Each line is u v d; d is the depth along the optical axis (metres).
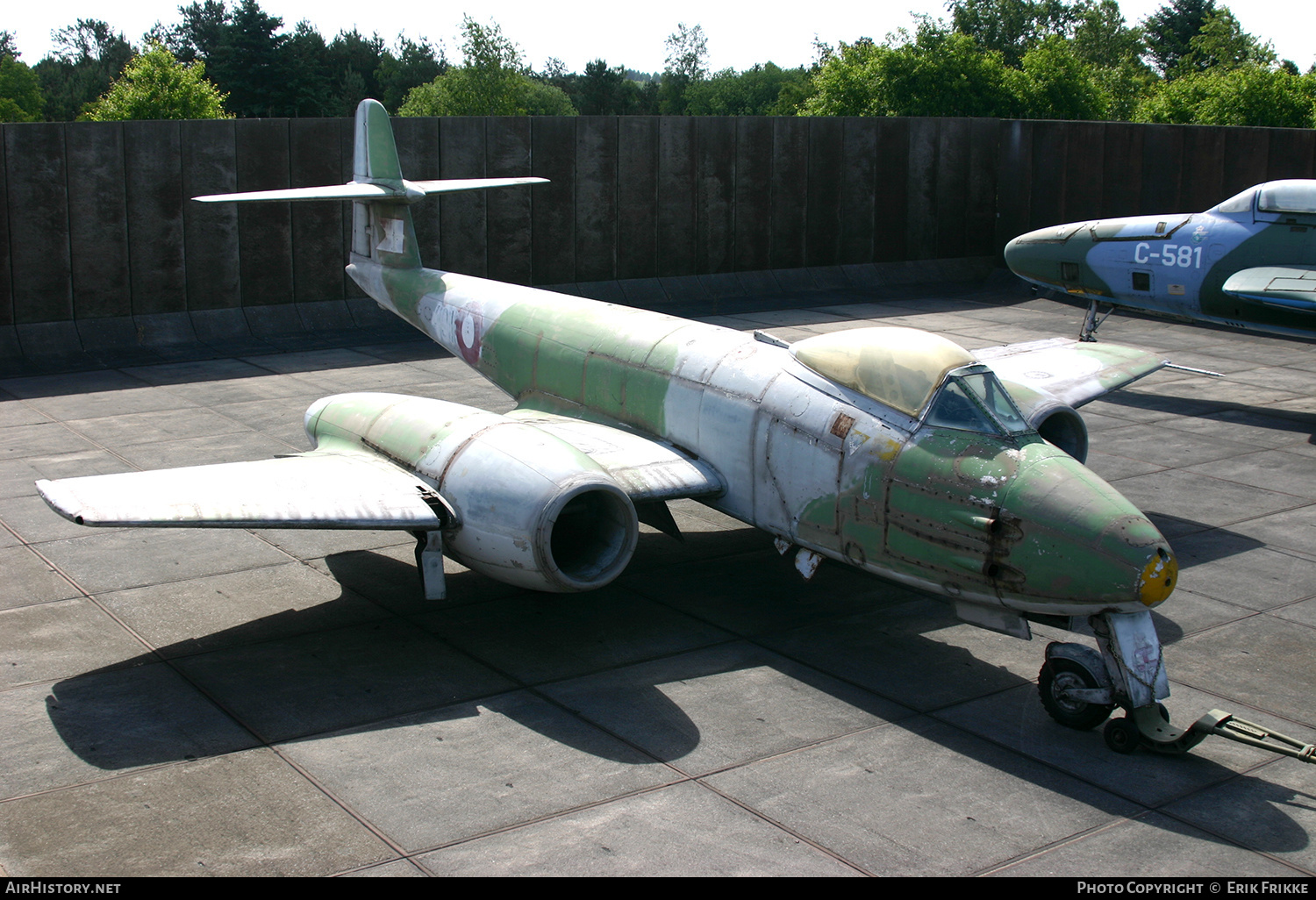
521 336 11.04
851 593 9.19
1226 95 48.84
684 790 6.06
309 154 20.22
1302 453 13.47
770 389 8.41
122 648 7.85
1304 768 6.45
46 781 6.05
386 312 21.41
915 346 7.70
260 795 5.94
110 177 18.67
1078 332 21.28
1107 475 12.54
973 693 7.37
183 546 10.00
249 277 20.16
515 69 68.56
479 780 6.14
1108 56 85.69
